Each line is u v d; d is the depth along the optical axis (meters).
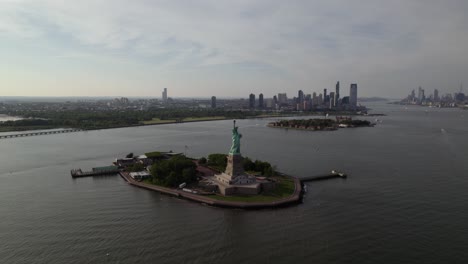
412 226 153.12
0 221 158.00
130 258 125.12
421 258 126.12
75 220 159.25
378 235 144.12
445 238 141.38
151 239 140.12
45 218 161.75
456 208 174.62
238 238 141.50
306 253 129.62
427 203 182.38
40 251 130.00
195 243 137.00
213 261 123.88
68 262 122.19
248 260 124.69
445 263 122.88
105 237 141.75
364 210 172.62
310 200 188.38
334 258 126.19
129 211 171.00
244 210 171.62
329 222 157.62
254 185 195.25
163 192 199.12
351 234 145.38
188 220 159.62
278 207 176.00
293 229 150.25
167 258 125.44
